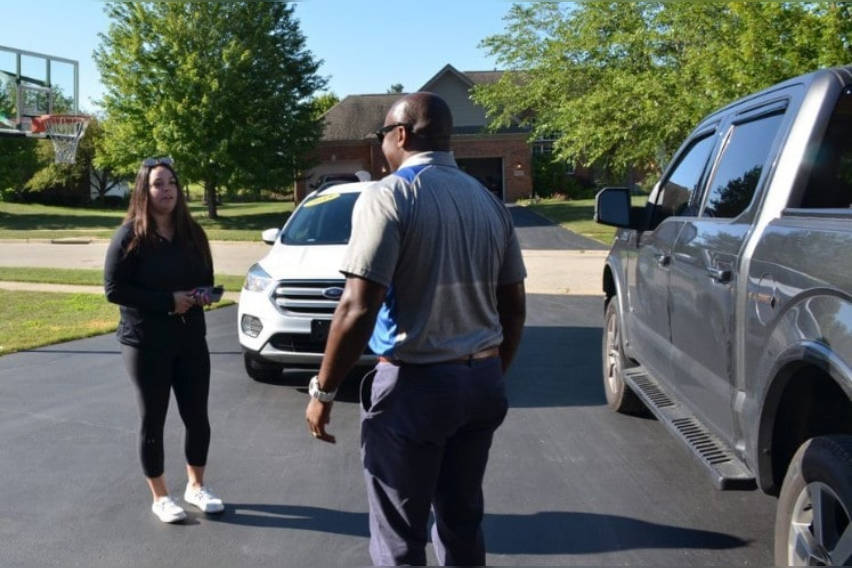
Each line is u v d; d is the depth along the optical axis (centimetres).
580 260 1886
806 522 307
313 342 686
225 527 440
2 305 1296
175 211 436
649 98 1769
